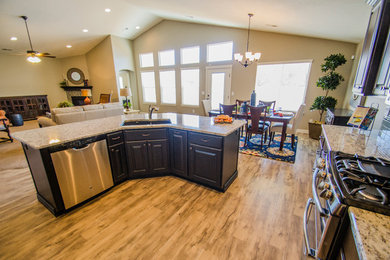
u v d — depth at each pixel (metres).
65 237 1.73
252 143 4.30
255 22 4.19
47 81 8.23
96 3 4.79
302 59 4.80
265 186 2.54
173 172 2.78
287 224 1.86
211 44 5.99
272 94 5.39
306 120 5.11
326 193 0.96
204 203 2.19
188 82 6.84
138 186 2.56
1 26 4.79
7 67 7.22
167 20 6.62
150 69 7.64
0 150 4.10
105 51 7.28
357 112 2.12
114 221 1.92
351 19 2.74
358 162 1.11
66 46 6.97
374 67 1.64
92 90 8.34
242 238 1.70
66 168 1.99
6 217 2.00
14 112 7.35
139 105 8.54
